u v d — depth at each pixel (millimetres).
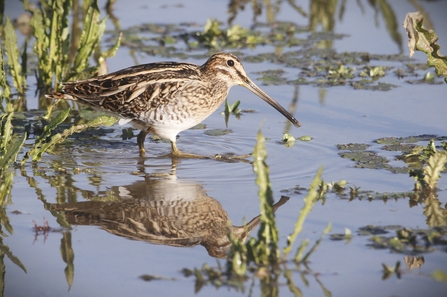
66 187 10383
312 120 13391
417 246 8398
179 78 11898
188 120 12039
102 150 12219
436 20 18703
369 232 8773
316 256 8211
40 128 12930
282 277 7777
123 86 11922
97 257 8320
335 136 12547
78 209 9609
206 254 8414
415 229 8805
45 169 11125
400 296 7438
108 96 12000
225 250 8531
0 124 11328
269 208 7855
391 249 8312
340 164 11203
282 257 8109
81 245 8617
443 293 7488
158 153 12117
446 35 17500
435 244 8438
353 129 12875
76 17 18531
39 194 10094
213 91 12297
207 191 10258
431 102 14031
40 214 9438
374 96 14477
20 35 18203
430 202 9688
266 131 13031
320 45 17984
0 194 10039
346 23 19719
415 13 10773
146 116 11883
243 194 10125
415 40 10891
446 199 9758
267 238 7934
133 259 8273
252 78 15609
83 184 10508
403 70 15953
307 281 7707
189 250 8523
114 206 9719
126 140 12859
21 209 9570
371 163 11125
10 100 14266
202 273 7914
